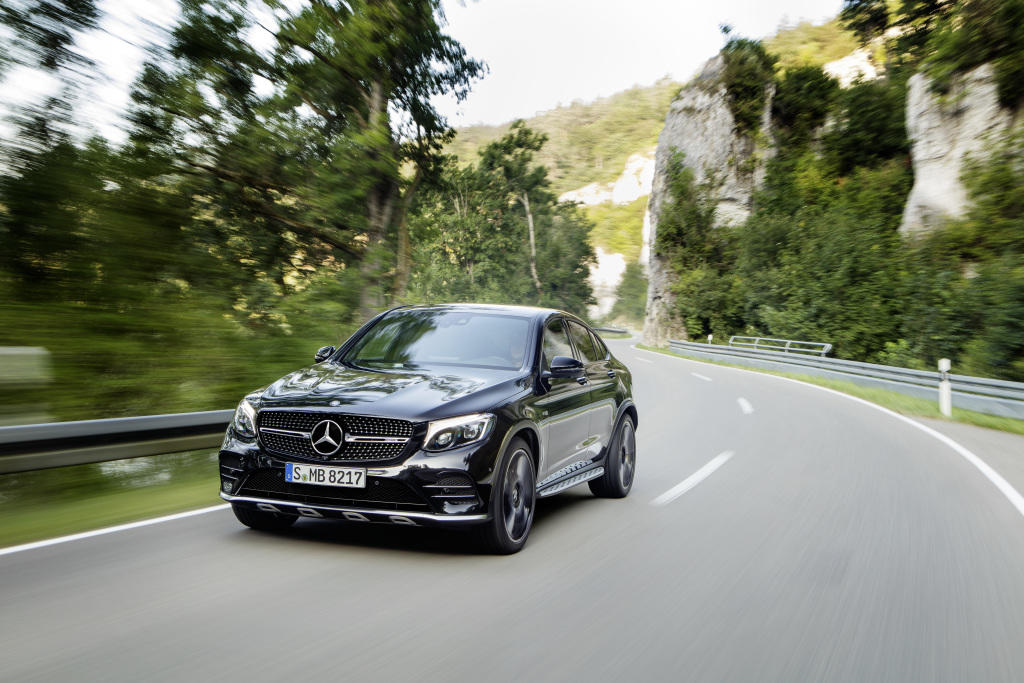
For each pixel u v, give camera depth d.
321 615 3.59
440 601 3.87
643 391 17.56
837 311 28.09
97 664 2.93
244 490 4.80
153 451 5.64
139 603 3.65
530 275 74.31
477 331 5.94
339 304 14.98
